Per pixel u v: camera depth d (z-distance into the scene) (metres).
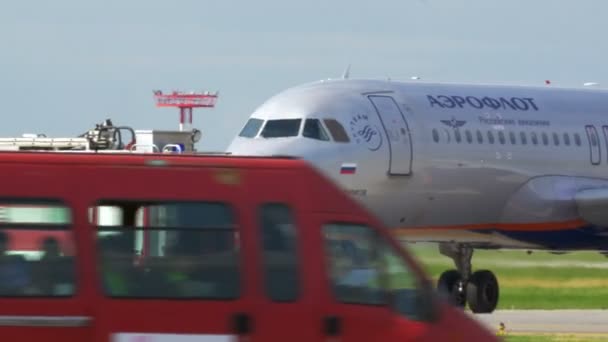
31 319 57.84
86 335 58.31
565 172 144.62
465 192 137.00
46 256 58.44
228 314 59.12
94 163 59.44
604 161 147.50
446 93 138.75
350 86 134.25
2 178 58.69
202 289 59.22
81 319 58.19
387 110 132.50
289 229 60.12
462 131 136.38
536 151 142.12
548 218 143.25
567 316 157.75
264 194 60.12
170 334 58.78
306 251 59.97
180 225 59.56
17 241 58.38
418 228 137.25
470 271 151.88
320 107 130.12
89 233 58.75
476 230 140.88
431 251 158.50
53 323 58.00
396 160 131.12
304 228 60.12
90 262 58.59
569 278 186.88
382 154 130.12
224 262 59.47
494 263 187.25
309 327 59.62
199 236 59.50
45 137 140.62
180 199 59.62
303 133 129.12
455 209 137.38
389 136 131.00
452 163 135.25
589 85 155.50
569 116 146.75
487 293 152.25
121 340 58.44
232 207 59.81
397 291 60.88
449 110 136.62
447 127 135.38
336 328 59.75
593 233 146.62
